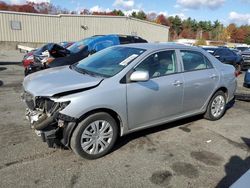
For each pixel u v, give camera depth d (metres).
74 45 11.12
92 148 3.91
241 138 4.97
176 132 5.09
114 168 3.74
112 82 3.95
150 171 3.70
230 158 4.17
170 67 4.71
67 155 4.04
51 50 9.63
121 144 4.47
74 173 3.58
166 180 3.51
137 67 4.23
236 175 3.70
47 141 3.63
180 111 4.95
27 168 3.65
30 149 4.17
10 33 27.20
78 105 3.61
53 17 28.67
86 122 3.75
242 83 11.23
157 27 34.59
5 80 9.91
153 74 4.43
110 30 31.45
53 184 3.33
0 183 3.30
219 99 5.77
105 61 4.55
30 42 28.23
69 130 3.66
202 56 5.36
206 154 4.27
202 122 5.71
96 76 4.11
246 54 16.70
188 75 4.93
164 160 4.01
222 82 5.64
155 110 4.48
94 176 3.53
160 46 4.74
